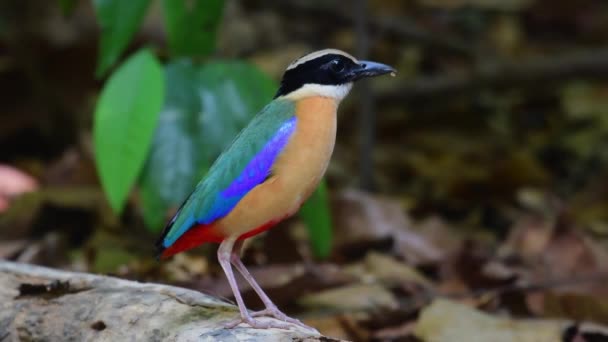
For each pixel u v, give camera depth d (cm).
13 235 1268
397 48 2016
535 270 1184
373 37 2017
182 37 1069
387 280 1114
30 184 1492
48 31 1706
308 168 706
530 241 1243
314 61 728
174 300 716
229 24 1941
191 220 712
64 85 1720
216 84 1040
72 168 1405
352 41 1995
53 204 1290
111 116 938
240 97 1037
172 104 1033
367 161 1465
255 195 700
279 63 1859
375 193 1576
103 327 706
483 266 1123
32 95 1706
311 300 1023
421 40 1995
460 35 2097
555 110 1905
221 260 716
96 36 1723
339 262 1199
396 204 1280
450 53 1998
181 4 1059
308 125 710
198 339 665
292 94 729
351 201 1267
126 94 942
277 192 702
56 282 748
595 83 1934
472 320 951
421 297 1079
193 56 1072
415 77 1911
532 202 1457
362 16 1441
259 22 1994
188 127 1027
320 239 1057
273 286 970
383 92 1786
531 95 1923
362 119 1467
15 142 1709
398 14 2144
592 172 1677
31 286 745
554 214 1333
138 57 962
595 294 1106
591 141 1775
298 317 982
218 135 1028
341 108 1742
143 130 934
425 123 1841
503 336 926
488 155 1731
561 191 1608
